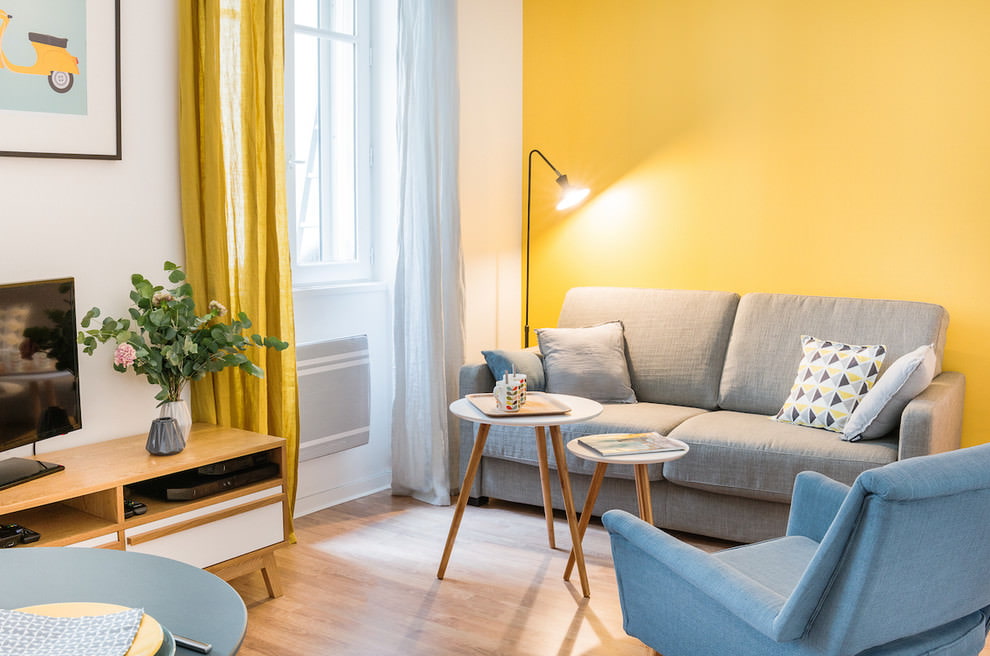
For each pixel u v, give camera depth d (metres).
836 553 1.63
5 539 2.32
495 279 4.62
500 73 4.55
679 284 4.45
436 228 3.90
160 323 2.80
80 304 2.87
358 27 3.97
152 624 1.23
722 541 3.48
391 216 4.07
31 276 2.73
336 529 3.60
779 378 3.80
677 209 4.41
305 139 3.79
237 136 3.20
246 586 3.03
